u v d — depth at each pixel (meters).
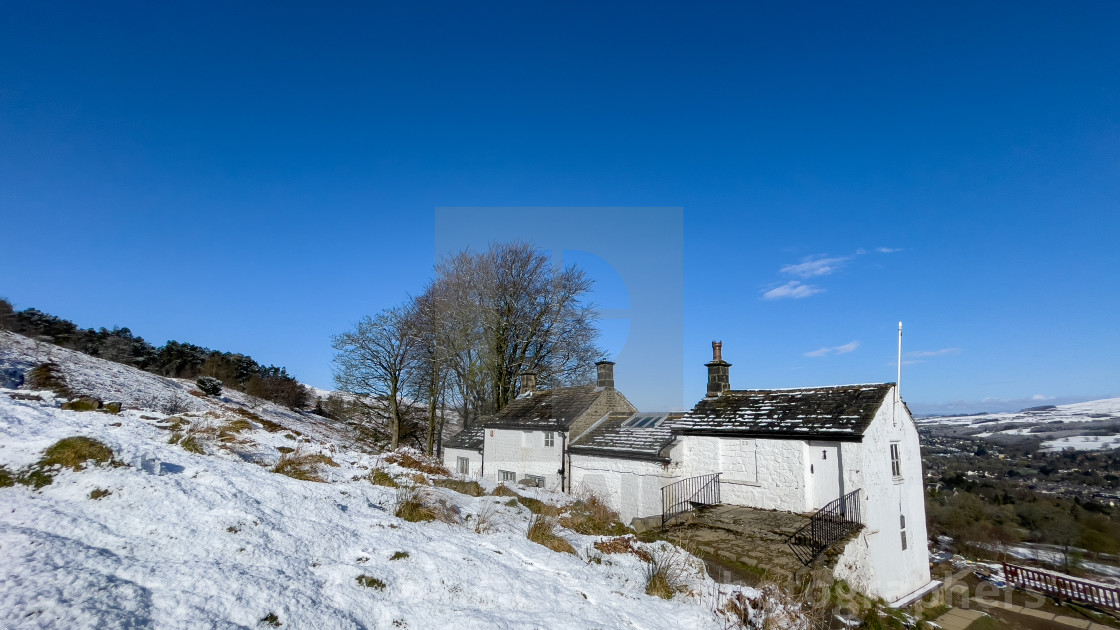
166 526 3.96
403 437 28.67
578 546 6.58
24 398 8.90
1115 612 13.69
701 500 16.06
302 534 4.55
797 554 10.89
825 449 14.62
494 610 3.96
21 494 3.94
